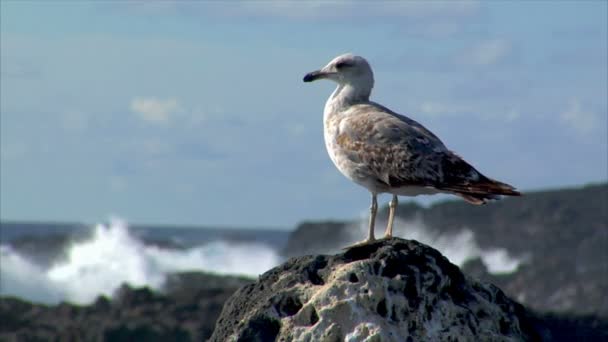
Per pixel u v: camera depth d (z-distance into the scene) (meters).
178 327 39.00
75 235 73.19
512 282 64.12
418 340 12.15
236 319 12.89
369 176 14.22
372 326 12.05
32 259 68.75
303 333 12.23
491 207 92.38
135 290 43.16
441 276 12.57
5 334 38.19
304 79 15.09
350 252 12.99
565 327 34.56
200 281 61.41
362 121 14.26
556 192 94.00
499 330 12.72
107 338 37.78
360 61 15.01
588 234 85.50
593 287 60.91
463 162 13.78
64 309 41.66
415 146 13.82
